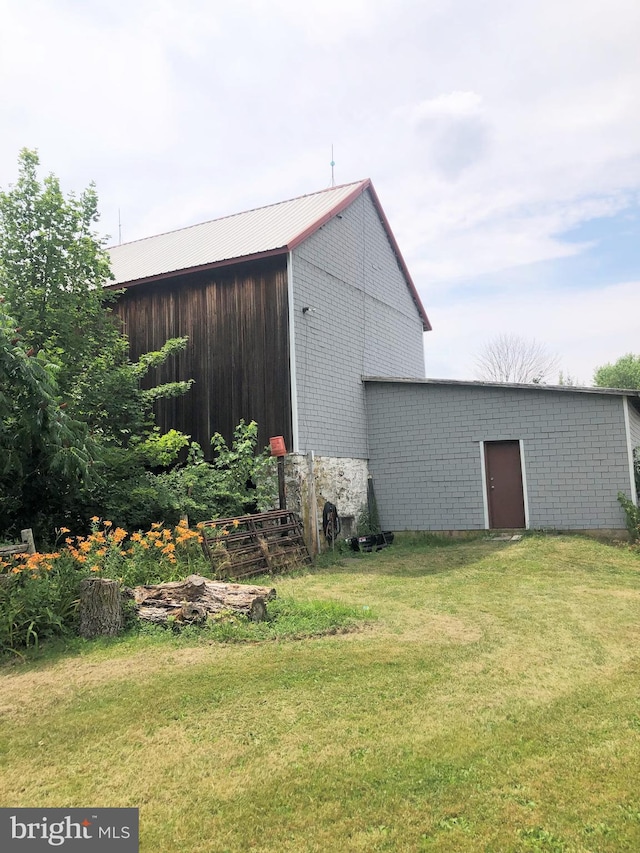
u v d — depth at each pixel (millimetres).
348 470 12938
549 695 3895
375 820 2582
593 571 8586
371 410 13875
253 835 2502
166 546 7289
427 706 3727
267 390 11680
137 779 2955
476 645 4965
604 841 2416
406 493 13352
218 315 12328
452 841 2432
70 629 5438
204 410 12266
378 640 5109
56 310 9617
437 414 13125
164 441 9883
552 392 11969
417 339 17734
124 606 5629
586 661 4570
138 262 14195
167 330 12836
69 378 9609
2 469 7230
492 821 2557
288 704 3783
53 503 8734
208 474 10750
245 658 4633
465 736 3312
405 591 7395
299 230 12133
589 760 3033
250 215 15578
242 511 10836
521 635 5289
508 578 8188
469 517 12656
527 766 2986
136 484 9461
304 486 11352
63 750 3273
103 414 10023
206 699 3883
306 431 11672
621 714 3594
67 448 7301
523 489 12164
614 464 11398
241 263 12086
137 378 10625
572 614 6090
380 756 3105
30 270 9688
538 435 12086
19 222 9766
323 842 2449
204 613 5504
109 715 3697
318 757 3111
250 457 11062
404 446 13445
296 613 5883
